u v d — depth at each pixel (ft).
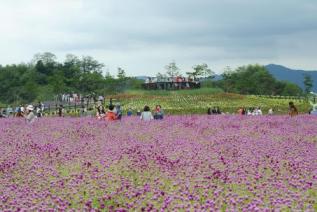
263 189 41.42
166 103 270.67
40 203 37.17
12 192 41.22
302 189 41.96
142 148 65.57
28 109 124.77
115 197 39.27
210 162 54.49
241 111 185.26
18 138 80.74
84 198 39.50
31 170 51.19
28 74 602.85
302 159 56.34
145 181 45.75
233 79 558.56
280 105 266.36
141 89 341.00
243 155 59.41
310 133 87.61
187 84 336.49
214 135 83.46
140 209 35.37
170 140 75.56
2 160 57.41
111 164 53.98
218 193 39.47
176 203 37.17
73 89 483.10
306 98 323.37
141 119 128.06
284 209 35.24
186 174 47.96
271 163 53.47
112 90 470.39
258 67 597.93
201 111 226.99
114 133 88.74
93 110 228.43
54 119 141.38
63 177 47.32
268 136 81.56
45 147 68.33
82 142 74.49
